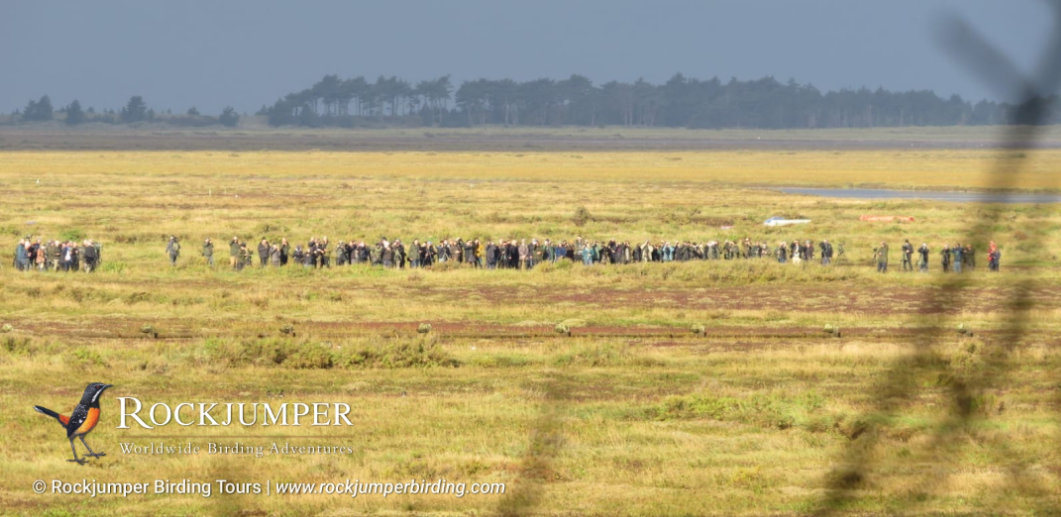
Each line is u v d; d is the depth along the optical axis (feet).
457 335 463.42
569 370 384.68
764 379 367.04
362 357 391.45
